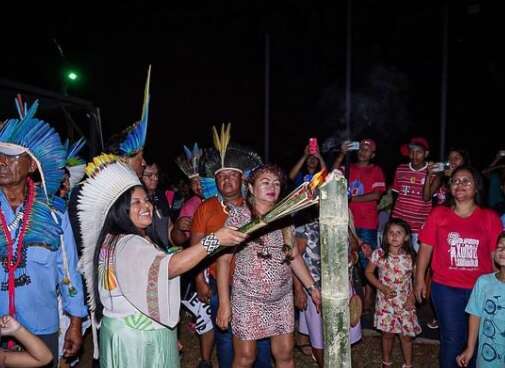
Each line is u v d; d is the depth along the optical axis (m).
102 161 2.72
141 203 2.68
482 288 3.64
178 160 5.11
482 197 4.03
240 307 3.56
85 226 2.73
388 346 4.78
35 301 3.17
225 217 3.95
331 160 6.86
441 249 4.01
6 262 3.11
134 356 2.59
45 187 3.24
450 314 3.96
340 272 1.79
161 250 2.72
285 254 3.57
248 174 4.08
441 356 4.04
